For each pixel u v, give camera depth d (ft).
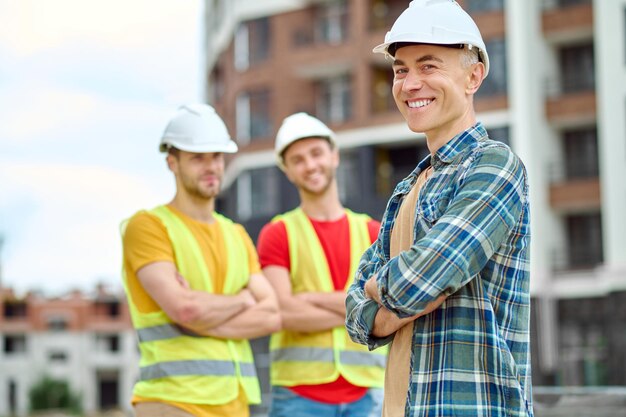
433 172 13.48
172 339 21.97
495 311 12.82
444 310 12.76
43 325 237.45
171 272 21.90
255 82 133.69
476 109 115.65
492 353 12.53
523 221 13.00
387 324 12.96
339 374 24.11
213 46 153.28
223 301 22.12
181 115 22.91
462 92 13.48
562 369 108.68
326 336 24.26
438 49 13.37
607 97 108.78
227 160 141.28
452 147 13.34
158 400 21.72
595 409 24.67
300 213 25.32
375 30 126.11
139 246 22.11
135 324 22.34
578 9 115.03
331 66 128.36
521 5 114.11
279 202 130.00
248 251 23.62
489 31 115.96
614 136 108.06
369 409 24.31
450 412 12.46
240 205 133.39
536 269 110.93
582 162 116.16
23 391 234.58
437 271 12.28
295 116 25.63
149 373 21.94
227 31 142.10
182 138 22.66
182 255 22.33
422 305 12.41
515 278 12.91
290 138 25.08
